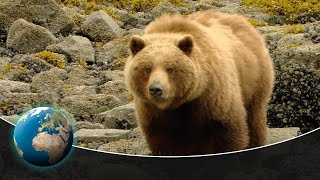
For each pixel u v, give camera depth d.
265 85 9.11
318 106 11.20
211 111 7.61
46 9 17.97
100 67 15.30
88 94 12.89
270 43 13.79
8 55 15.88
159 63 7.20
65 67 14.91
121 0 21.19
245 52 8.65
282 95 11.44
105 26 17.47
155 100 7.21
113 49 16.31
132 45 7.53
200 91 7.41
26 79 14.11
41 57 15.16
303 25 15.55
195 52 7.43
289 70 11.41
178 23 7.83
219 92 7.55
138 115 7.91
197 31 7.75
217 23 8.77
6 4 17.94
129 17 19.08
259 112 9.15
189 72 7.24
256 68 8.79
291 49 11.76
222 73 7.62
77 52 15.74
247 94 8.63
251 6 19.31
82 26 17.84
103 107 12.03
